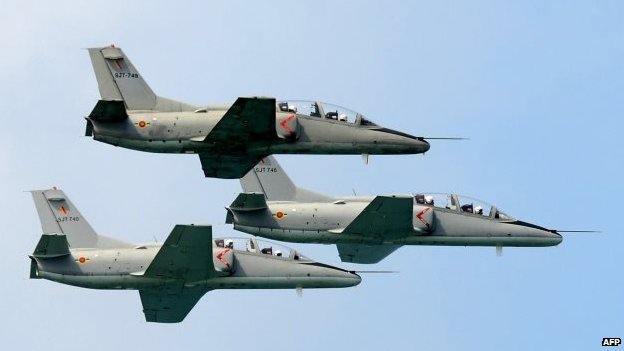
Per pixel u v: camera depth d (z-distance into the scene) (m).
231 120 193.38
